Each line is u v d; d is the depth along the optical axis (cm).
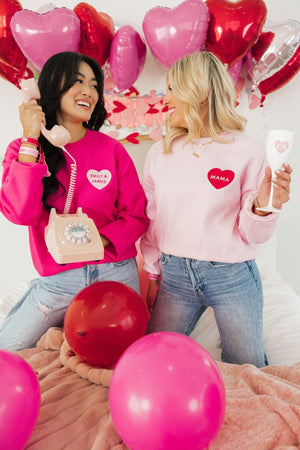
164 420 95
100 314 138
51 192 158
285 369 148
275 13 243
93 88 166
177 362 102
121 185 177
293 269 287
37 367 158
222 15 200
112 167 172
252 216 145
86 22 204
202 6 198
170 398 96
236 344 165
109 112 243
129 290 150
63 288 169
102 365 148
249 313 163
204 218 160
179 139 175
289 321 198
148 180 183
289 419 117
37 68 215
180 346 107
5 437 96
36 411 105
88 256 135
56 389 139
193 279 164
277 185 130
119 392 102
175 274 170
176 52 206
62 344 165
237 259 160
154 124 247
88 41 208
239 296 162
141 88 248
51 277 170
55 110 162
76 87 158
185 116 164
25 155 141
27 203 144
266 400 124
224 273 161
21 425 99
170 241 169
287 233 280
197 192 161
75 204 166
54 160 157
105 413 126
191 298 172
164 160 174
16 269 271
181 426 95
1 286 272
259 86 240
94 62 165
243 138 164
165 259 173
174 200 165
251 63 225
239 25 199
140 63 219
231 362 169
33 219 152
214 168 161
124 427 101
